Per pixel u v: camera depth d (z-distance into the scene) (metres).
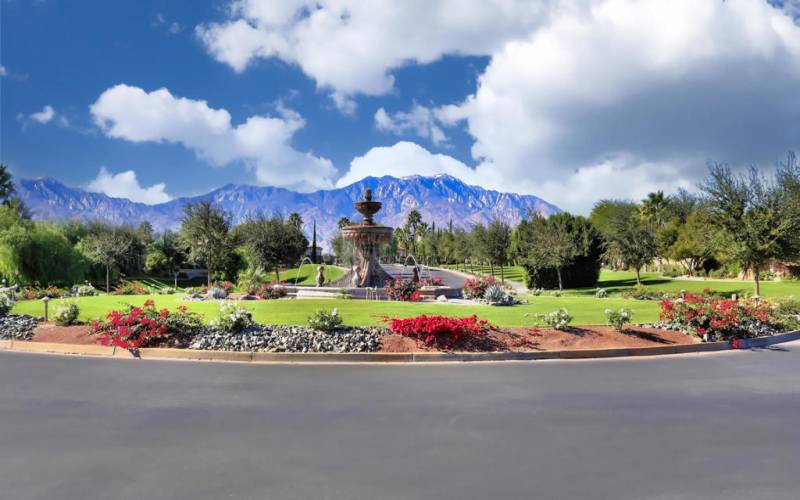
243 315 12.38
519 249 41.72
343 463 5.01
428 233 124.25
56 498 4.26
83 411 6.84
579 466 4.96
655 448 5.47
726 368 10.13
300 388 8.25
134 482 4.57
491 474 4.76
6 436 5.80
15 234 37.88
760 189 27.02
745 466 4.99
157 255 59.84
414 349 11.30
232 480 4.61
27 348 12.30
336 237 82.88
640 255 37.59
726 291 30.83
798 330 14.48
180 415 6.66
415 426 6.20
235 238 44.19
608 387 8.39
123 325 12.05
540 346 11.70
